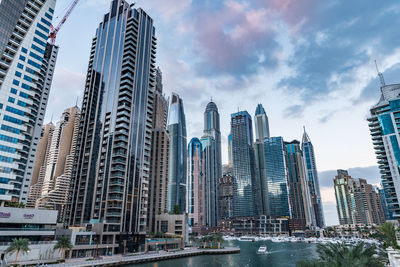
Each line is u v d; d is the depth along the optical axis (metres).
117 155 139.62
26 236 92.38
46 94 174.00
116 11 184.00
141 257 104.88
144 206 148.00
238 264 112.94
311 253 167.00
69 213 143.88
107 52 171.88
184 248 157.12
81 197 142.88
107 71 165.12
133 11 175.38
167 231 181.38
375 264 43.66
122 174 138.62
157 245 144.25
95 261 88.44
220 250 147.12
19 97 115.06
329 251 51.38
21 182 146.62
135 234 131.88
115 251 121.69
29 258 84.44
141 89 164.75
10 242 82.62
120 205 132.62
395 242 79.75
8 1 115.88
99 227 119.81
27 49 121.62
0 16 111.94
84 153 152.38
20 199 144.00
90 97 165.62
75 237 106.94
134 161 147.25
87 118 161.38
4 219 88.38
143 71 170.12
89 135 156.00
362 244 47.91
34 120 162.38
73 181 150.88
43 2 132.75
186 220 187.88
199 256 132.25
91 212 135.38
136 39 169.75
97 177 141.25
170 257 119.69
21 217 92.88
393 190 179.88
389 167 183.50
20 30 120.69
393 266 41.62
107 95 158.12
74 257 102.12
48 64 180.12
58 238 95.81
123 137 143.75
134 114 154.38
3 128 107.81
